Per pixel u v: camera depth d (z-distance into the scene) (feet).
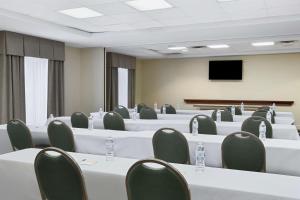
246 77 32.01
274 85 30.86
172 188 5.25
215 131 13.56
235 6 14.57
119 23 18.56
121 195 6.75
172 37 21.89
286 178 6.47
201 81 34.19
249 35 21.07
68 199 6.36
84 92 27.43
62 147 11.95
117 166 7.35
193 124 12.92
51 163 6.25
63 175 6.21
